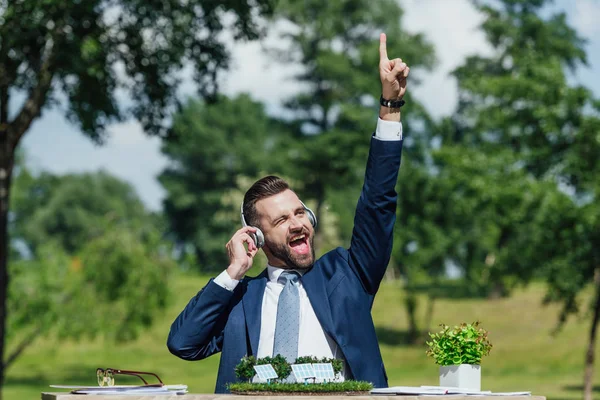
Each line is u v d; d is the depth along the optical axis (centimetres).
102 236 3284
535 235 1975
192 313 402
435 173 3812
